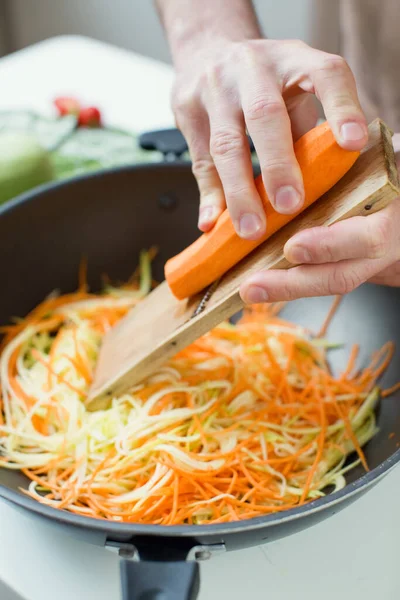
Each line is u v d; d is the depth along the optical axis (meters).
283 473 0.61
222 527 0.49
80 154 0.89
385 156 0.50
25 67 1.08
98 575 0.56
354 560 0.56
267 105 0.52
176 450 0.60
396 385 0.64
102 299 0.74
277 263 0.53
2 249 0.69
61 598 0.55
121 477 0.61
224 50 0.59
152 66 1.09
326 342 0.70
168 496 0.59
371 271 0.52
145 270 0.75
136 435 0.62
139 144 0.75
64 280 0.74
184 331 0.58
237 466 0.60
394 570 0.56
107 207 0.73
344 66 0.53
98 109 0.96
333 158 0.50
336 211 0.51
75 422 0.63
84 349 0.69
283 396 0.65
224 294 0.56
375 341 0.68
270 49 0.57
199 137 0.61
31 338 0.71
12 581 0.55
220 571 0.56
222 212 0.58
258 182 0.54
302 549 0.57
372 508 0.59
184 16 0.67
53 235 0.72
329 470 0.62
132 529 0.49
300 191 0.51
